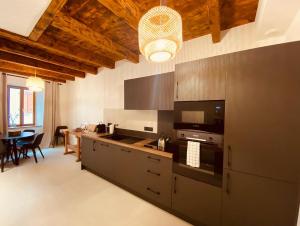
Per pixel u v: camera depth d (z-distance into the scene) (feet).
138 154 7.86
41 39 8.00
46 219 6.36
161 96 7.73
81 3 5.84
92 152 10.68
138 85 8.75
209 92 5.58
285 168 4.38
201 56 7.97
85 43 9.16
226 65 5.21
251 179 4.85
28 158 13.75
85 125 14.85
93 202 7.59
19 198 7.76
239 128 5.00
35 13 5.59
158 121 9.46
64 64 11.25
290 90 4.27
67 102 18.65
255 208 4.81
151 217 6.61
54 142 17.95
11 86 15.64
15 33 7.09
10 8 5.31
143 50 3.85
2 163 10.82
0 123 14.17
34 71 13.82
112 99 12.66
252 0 5.53
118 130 11.71
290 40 5.42
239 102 4.98
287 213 4.40
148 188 7.48
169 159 6.67
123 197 8.05
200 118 5.84
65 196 8.05
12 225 5.99
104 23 7.13
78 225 6.08
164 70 9.41
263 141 4.65
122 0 5.05
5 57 9.87
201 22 6.86
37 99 17.54
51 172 10.91
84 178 10.09
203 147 5.71
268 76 4.54
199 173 5.84
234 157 5.10
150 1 5.56
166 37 3.50
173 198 6.58
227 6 5.82
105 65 11.47
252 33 6.66
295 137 4.25
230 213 5.23
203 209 5.79
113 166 9.21
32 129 16.63
